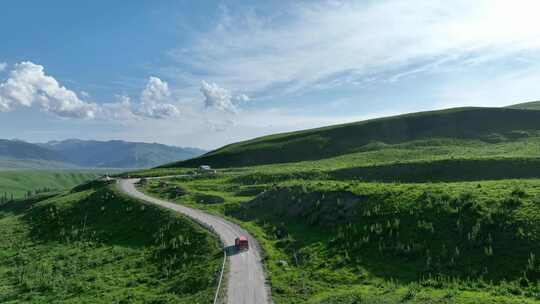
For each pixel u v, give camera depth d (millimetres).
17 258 59719
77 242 64438
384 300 28078
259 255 44125
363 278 35250
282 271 38656
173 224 61031
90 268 51375
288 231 52688
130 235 63156
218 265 41281
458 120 165250
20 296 43875
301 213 57062
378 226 43719
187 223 59531
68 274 49688
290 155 165625
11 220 85750
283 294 32719
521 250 33250
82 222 74500
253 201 69312
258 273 38125
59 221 77375
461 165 79938
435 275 33562
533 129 140625
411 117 180000
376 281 34188
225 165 168625
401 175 83438
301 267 39875
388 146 150375
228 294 32969
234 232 54156
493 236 36188
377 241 41781
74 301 39875
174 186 92250
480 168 77312
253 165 162875
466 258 34719
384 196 50719
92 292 42188
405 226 42438
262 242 49062
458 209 41906
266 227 56438
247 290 33750
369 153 133750
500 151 104000
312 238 48156
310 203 57969
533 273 30453
